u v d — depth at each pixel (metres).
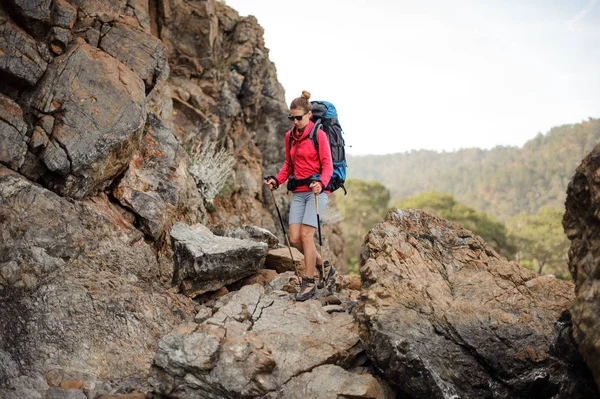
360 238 63.28
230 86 10.41
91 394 3.93
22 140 5.10
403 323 4.12
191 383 3.79
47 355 4.18
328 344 4.29
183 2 9.54
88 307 4.64
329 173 5.13
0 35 5.24
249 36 10.94
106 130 5.39
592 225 3.40
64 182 5.20
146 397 3.92
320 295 5.56
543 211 66.69
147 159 6.48
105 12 6.42
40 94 5.31
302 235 5.34
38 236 4.82
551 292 4.70
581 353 3.23
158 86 8.49
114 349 4.44
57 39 5.59
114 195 5.85
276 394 3.79
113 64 5.84
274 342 4.21
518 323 4.27
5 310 4.33
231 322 4.54
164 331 4.84
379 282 4.56
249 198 10.30
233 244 5.94
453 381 3.88
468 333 4.14
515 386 3.92
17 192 4.84
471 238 5.29
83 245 5.09
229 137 10.26
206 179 8.52
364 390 3.85
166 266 5.98
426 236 5.29
